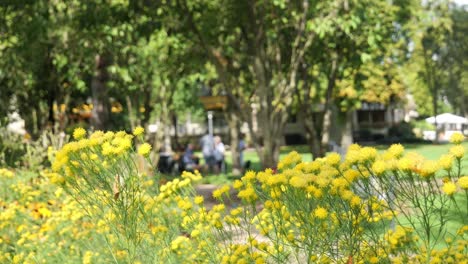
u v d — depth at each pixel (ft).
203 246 11.44
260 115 52.44
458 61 162.91
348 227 9.27
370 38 51.37
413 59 165.78
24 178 31.01
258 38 51.13
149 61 58.13
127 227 10.58
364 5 50.67
